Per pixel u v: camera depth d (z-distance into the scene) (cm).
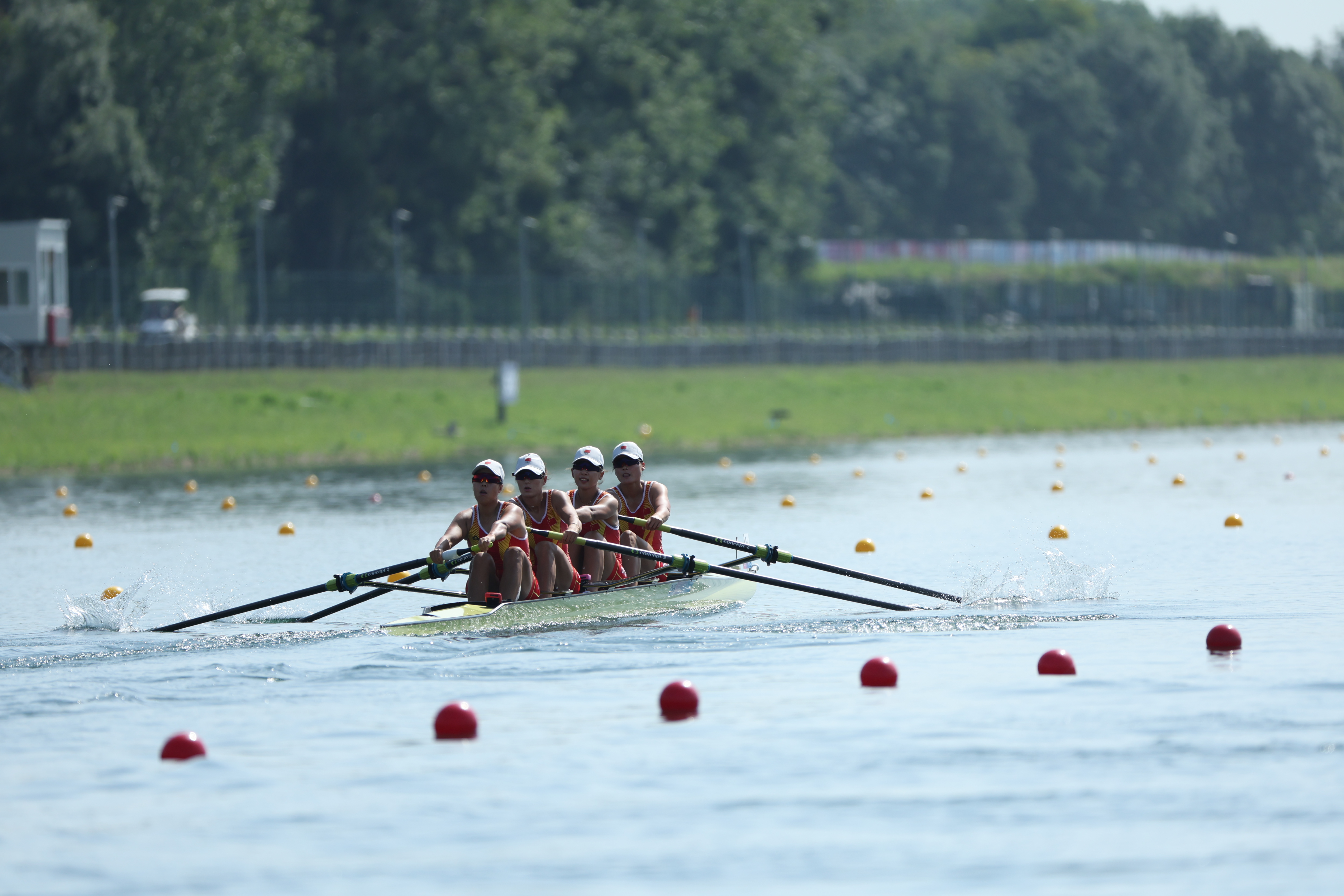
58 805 3588
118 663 5259
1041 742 3991
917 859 3131
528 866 3128
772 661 5206
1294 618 5897
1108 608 6281
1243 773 3669
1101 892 2950
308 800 3594
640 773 3769
